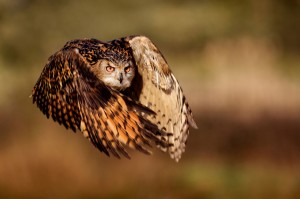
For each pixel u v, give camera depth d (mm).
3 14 24875
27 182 18203
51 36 25969
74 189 18141
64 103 6840
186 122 7820
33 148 18781
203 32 33562
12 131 20219
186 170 21141
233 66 28125
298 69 31141
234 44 29625
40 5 25906
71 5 26828
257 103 25828
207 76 28656
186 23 32875
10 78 23438
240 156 22875
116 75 7449
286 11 35344
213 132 24672
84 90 6562
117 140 6387
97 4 27922
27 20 25375
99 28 27984
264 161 22438
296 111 25344
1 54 24281
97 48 7492
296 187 20250
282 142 23750
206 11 33719
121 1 29359
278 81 27938
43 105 7008
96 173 18484
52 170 18250
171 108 7820
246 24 34406
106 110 6461
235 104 25953
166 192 18750
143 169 18891
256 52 28109
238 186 20438
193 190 19500
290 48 34844
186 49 33406
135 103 6426
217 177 20938
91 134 6477
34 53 25156
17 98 22422
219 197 19594
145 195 18375
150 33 31891
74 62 6676
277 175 21266
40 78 7039
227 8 34219
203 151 23391
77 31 26969
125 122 6398
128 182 18500
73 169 18375
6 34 24500
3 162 18406
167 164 20031
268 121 25203
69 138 19422
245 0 34750
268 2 34906
